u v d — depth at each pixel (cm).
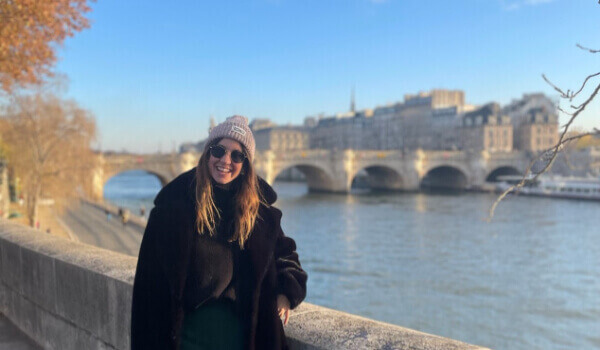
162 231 237
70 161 4881
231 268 243
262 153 10956
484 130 14212
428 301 3572
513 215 7975
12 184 6600
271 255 248
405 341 233
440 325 3094
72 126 4816
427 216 7906
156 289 237
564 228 6688
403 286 3953
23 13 940
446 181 14450
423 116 17238
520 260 4875
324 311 290
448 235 6216
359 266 4628
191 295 241
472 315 3297
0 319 559
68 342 427
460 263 4775
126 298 349
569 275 4303
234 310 243
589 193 9969
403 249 5409
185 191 247
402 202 10181
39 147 4669
